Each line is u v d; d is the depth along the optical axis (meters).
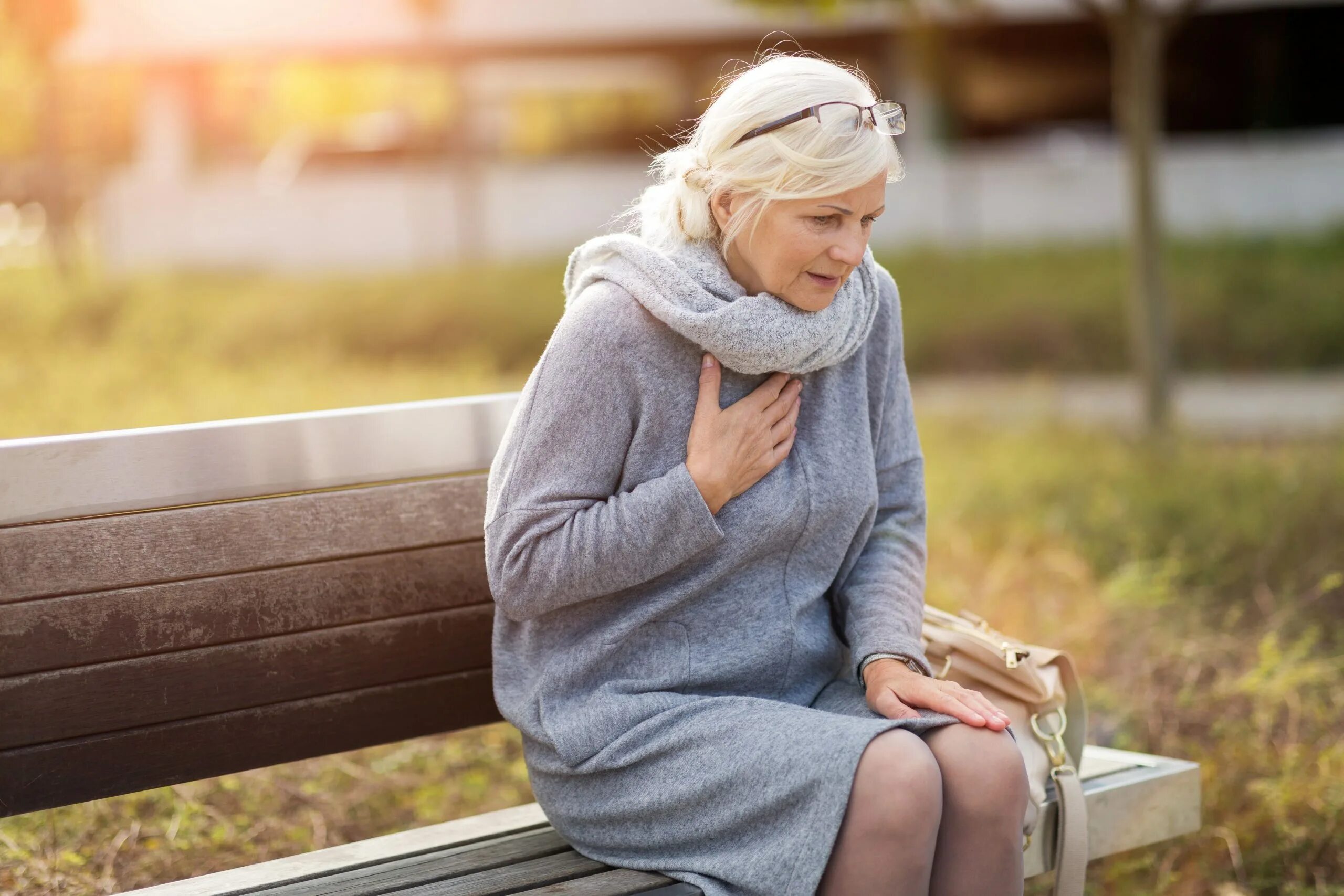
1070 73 30.39
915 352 18.34
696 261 3.32
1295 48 28.44
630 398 3.30
